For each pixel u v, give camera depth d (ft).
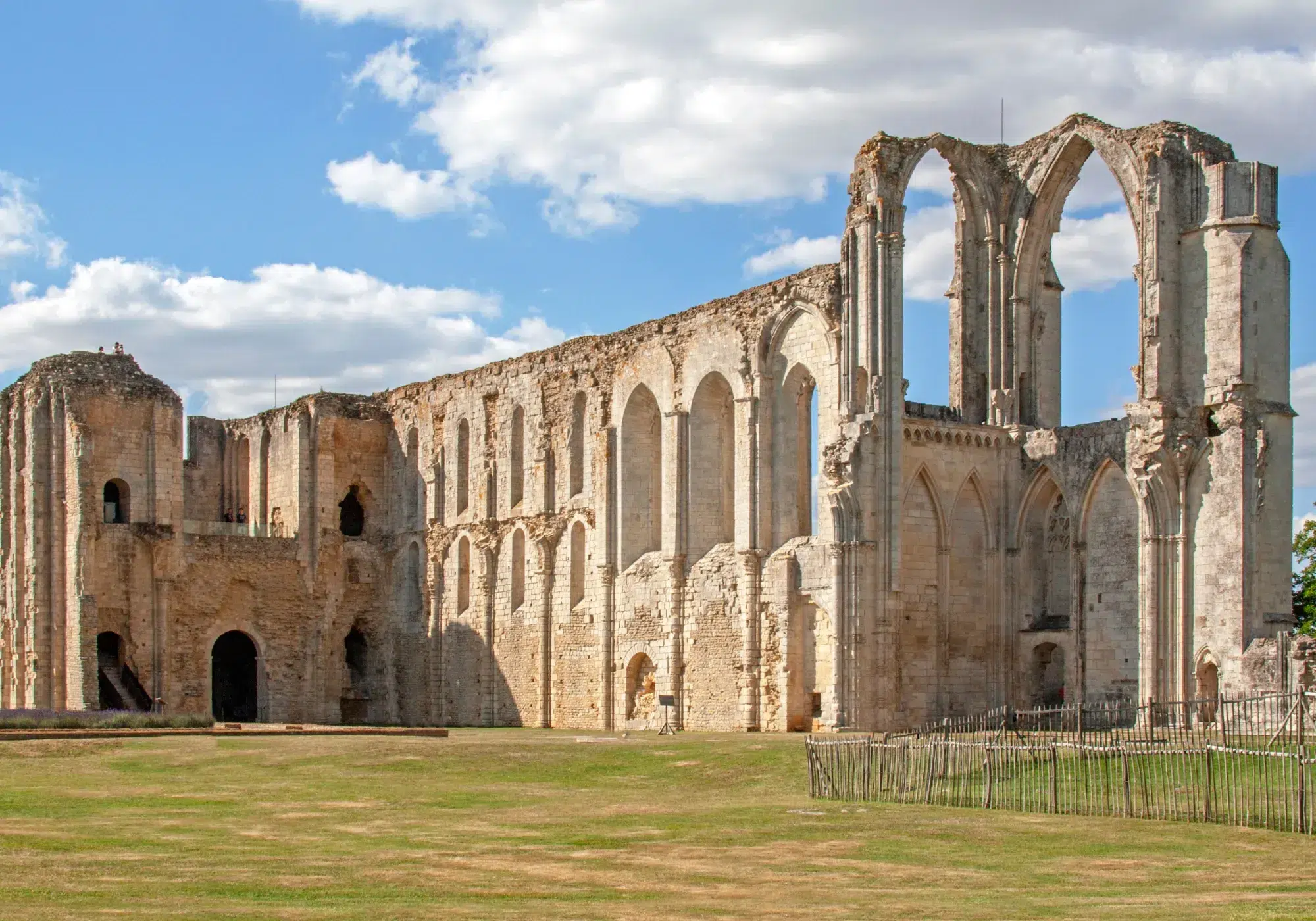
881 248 204.54
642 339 246.68
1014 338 218.38
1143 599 188.34
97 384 276.82
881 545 201.46
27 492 282.77
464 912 75.97
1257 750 117.70
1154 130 194.70
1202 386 188.34
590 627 253.85
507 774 157.79
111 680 274.98
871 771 135.54
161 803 128.57
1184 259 191.21
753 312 223.71
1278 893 81.51
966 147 219.00
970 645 212.43
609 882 86.79
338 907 77.10
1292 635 174.70
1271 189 188.03
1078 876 88.43
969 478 213.66
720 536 235.20
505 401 279.28
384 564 306.55
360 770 158.92
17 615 283.18
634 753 170.50
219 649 307.17
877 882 86.94
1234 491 182.91
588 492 257.34
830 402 209.46
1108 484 201.67
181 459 283.79
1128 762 116.67
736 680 223.30
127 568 276.00
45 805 125.29
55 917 72.33
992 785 127.44
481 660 278.26
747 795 140.56
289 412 306.96
